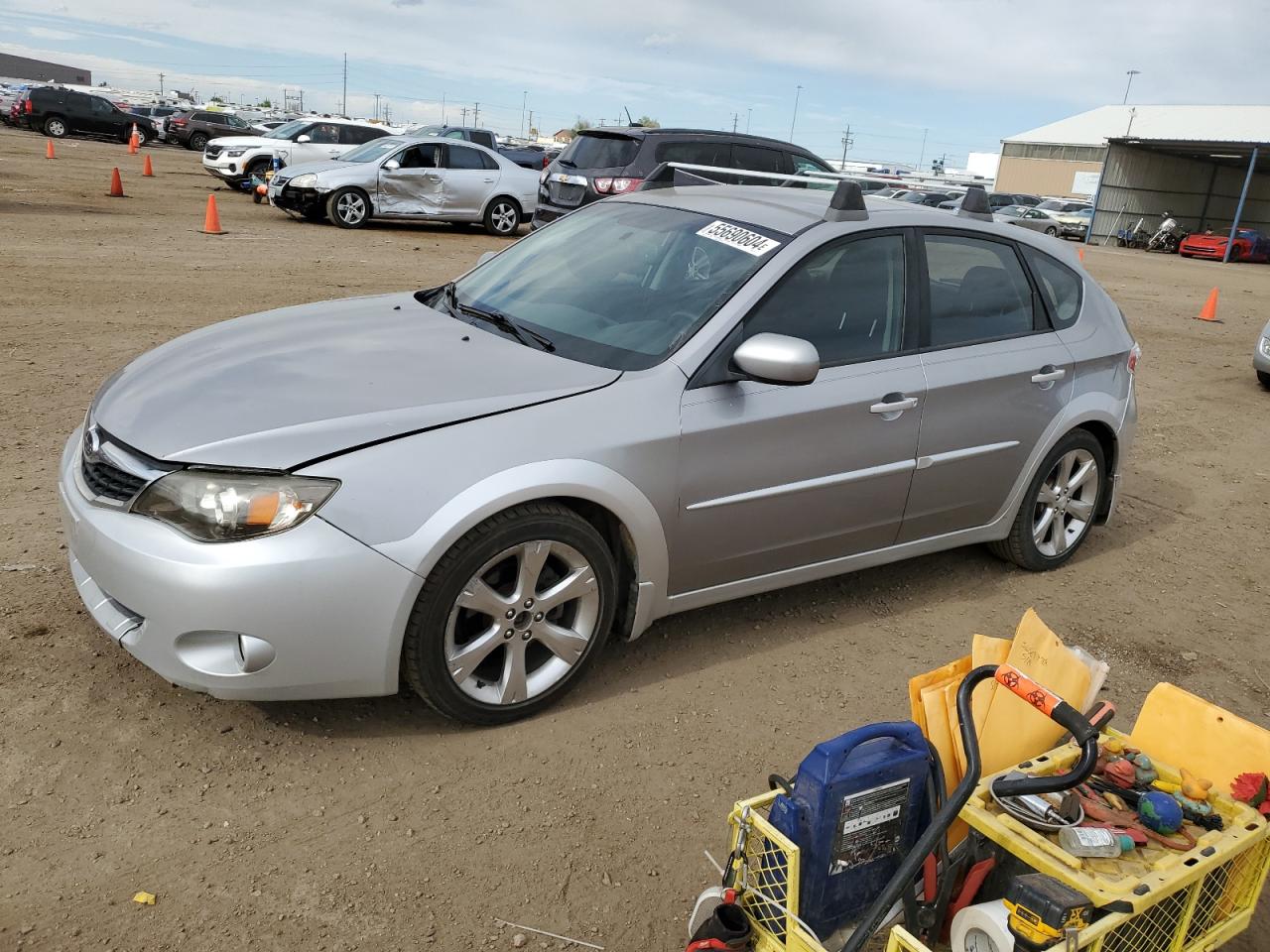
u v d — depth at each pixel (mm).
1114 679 4141
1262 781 2369
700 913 2277
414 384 3326
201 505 2896
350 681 3051
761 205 4277
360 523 2943
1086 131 58938
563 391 3373
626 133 13180
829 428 3848
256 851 2725
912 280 4211
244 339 3805
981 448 4410
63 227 13570
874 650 4176
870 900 2316
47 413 5961
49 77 127812
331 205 16688
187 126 39188
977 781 2223
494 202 17906
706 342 3605
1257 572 5402
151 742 3105
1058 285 4871
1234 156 39219
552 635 3373
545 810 3008
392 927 2529
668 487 3479
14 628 3600
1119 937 2070
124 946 2383
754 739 3469
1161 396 9500
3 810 2756
